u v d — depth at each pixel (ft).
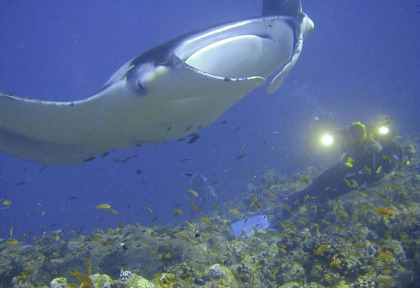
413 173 23.45
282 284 12.24
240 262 14.35
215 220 24.17
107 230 18.47
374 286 10.47
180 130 11.57
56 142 11.18
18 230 74.90
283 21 10.78
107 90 8.97
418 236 13.70
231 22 10.23
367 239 14.32
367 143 19.42
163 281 10.78
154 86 8.63
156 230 17.90
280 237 18.98
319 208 20.11
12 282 14.01
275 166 66.74
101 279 10.46
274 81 8.87
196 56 9.51
